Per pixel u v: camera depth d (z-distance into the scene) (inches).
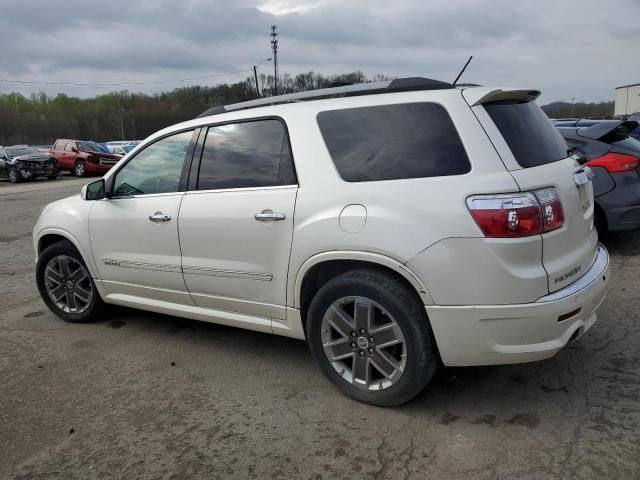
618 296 188.4
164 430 119.6
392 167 116.7
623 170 227.8
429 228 108.6
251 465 106.2
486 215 105.0
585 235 124.3
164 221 150.9
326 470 103.7
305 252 123.6
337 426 117.8
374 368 124.0
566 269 112.4
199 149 149.1
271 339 167.9
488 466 102.0
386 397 120.6
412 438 112.1
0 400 135.6
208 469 105.7
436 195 109.4
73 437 118.3
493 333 107.6
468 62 125.1
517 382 132.8
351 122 124.7
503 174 107.5
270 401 129.7
